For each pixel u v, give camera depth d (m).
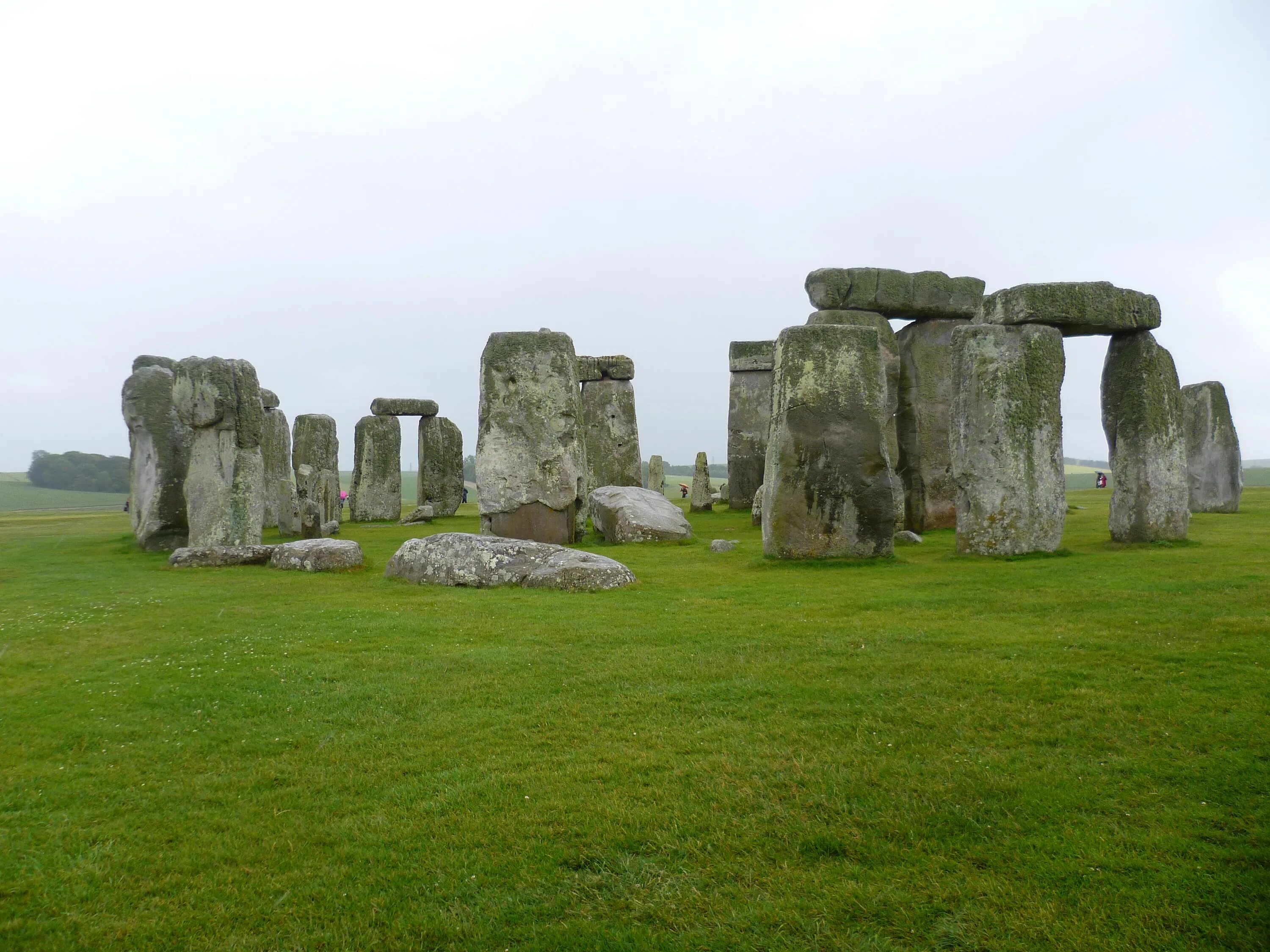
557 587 11.08
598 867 4.18
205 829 4.60
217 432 14.97
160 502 16.98
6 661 7.69
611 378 28.45
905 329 20.19
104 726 6.05
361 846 4.39
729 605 9.83
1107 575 10.77
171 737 5.88
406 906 3.90
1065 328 13.54
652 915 3.80
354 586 11.78
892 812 4.56
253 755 5.57
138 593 11.29
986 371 13.01
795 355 13.16
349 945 3.65
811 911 3.78
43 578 12.91
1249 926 3.54
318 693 6.74
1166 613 8.38
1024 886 3.90
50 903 3.93
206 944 3.66
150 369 17.44
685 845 4.32
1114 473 14.27
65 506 51.44
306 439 28.31
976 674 6.66
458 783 5.08
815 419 13.14
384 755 5.52
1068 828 4.33
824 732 5.65
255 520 15.12
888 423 19.03
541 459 17.19
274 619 9.35
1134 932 3.56
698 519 23.64
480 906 3.88
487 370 17.34
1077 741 5.35
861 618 8.93
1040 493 12.88
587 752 5.47
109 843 4.45
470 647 8.05
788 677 6.82
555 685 6.80
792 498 13.18
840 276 19.06
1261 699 5.82
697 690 6.57
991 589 10.27
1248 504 22.09
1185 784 4.73
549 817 4.62
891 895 3.86
